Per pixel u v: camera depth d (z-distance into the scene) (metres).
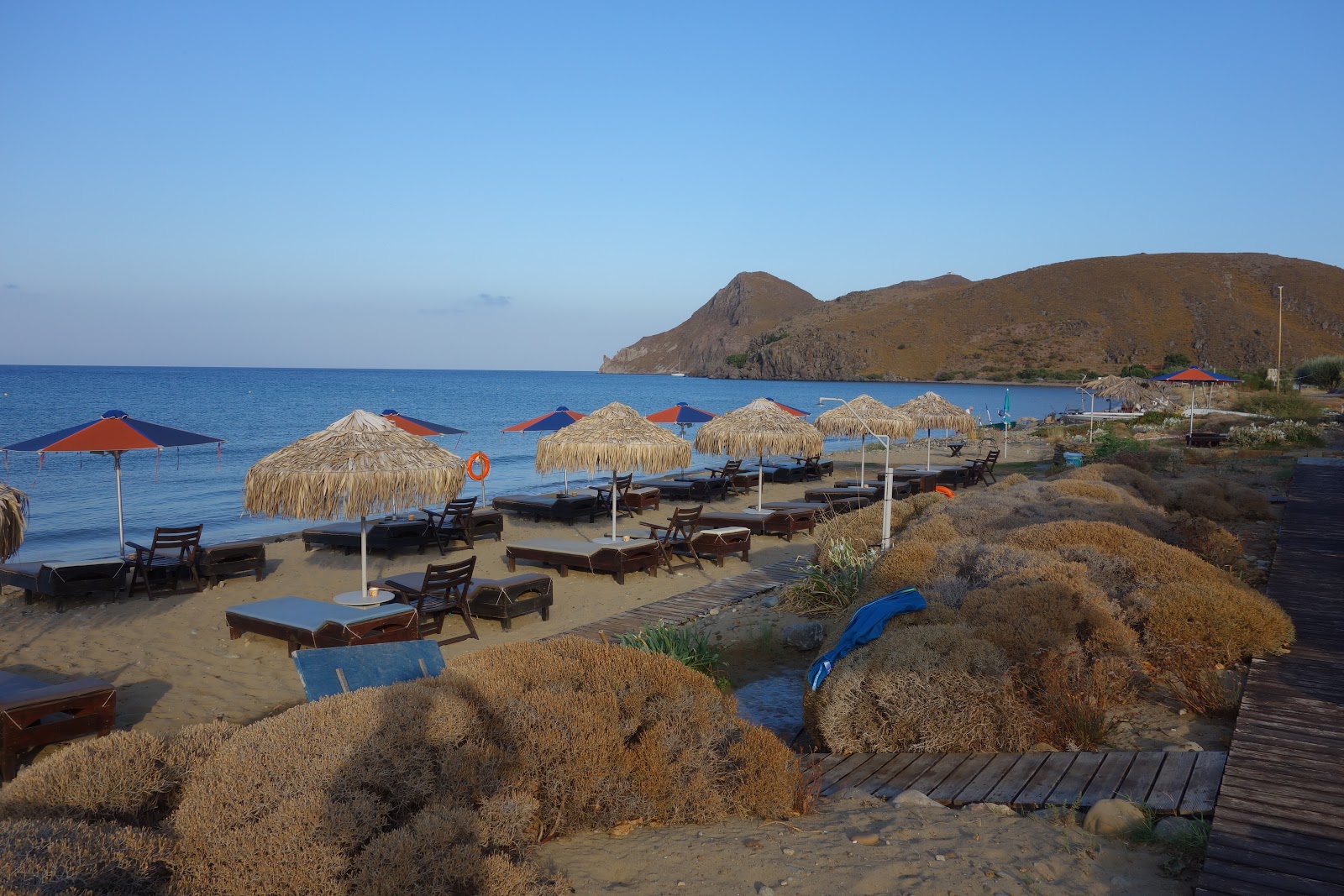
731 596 10.84
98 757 3.35
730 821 4.37
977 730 5.49
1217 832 3.88
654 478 22.58
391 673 4.73
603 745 4.22
